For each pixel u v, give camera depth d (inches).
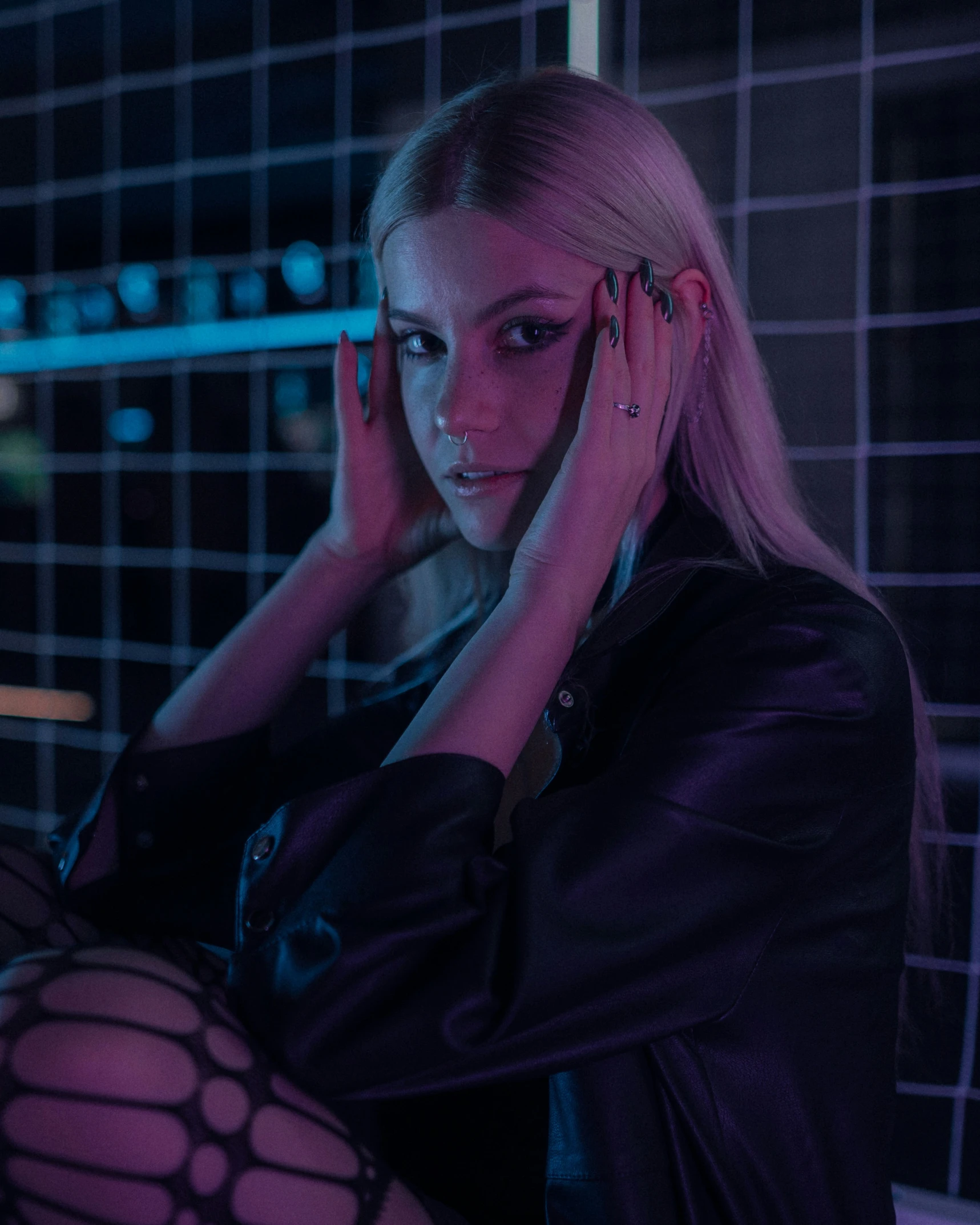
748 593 34.7
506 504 37.5
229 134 215.2
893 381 122.3
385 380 44.3
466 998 27.2
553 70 36.8
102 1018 26.3
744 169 82.4
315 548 45.9
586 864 28.7
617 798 29.8
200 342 101.9
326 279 238.5
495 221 33.7
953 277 119.6
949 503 121.7
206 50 175.6
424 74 88.8
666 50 89.9
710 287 38.0
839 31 89.6
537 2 79.8
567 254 34.1
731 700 31.0
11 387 265.3
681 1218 31.4
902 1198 58.3
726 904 29.7
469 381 35.4
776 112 92.1
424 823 29.2
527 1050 27.6
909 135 118.4
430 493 45.1
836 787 31.7
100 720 203.0
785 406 95.3
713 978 29.5
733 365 38.6
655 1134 31.4
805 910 32.5
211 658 44.6
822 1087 33.1
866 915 33.8
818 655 31.8
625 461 34.9
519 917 28.0
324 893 29.1
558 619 33.0
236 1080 27.8
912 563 122.9
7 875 40.8
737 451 38.5
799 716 31.0
